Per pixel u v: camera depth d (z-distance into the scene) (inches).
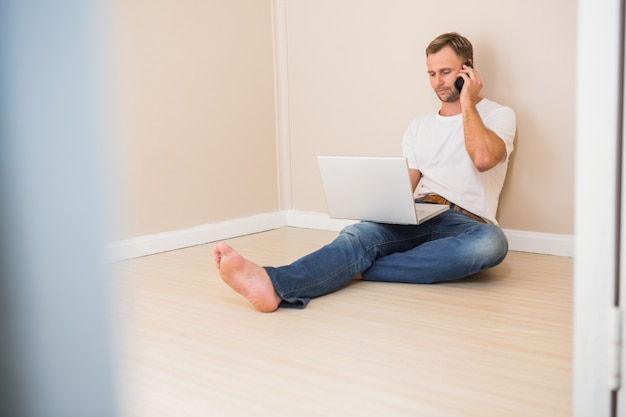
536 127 117.4
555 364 64.9
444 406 55.4
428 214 95.3
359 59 139.0
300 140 150.9
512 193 121.2
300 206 153.3
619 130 34.2
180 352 71.1
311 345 72.7
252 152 146.3
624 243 35.0
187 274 109.3
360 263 94.7
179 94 130.2
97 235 12.3
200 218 135.9
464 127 102.4
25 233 11.8
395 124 135.6
